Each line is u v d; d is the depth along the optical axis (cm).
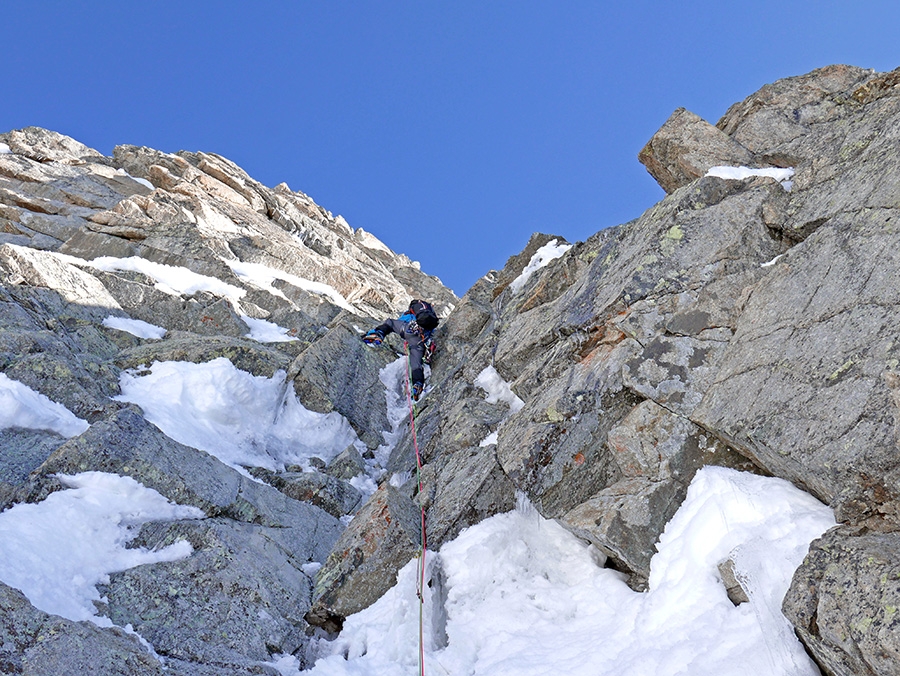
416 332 1148
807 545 418
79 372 776
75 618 467
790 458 451
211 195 1861
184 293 1192
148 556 568
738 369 543
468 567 591
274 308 1270
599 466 603
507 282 1207
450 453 789
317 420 942
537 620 535
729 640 417
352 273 1592
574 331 704
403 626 554
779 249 637
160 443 673
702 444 550
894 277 469
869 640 332
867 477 400
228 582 564
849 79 773
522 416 694
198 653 495
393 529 614
